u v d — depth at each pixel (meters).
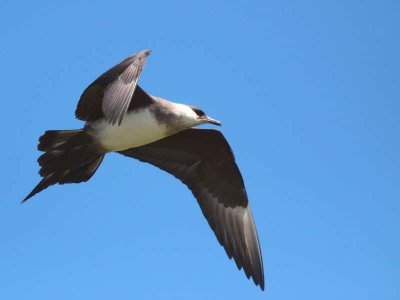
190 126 15.27
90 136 14.80
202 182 16.27
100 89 14.01
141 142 15.05
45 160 14.81
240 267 16.05
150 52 13.63
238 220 16.27
